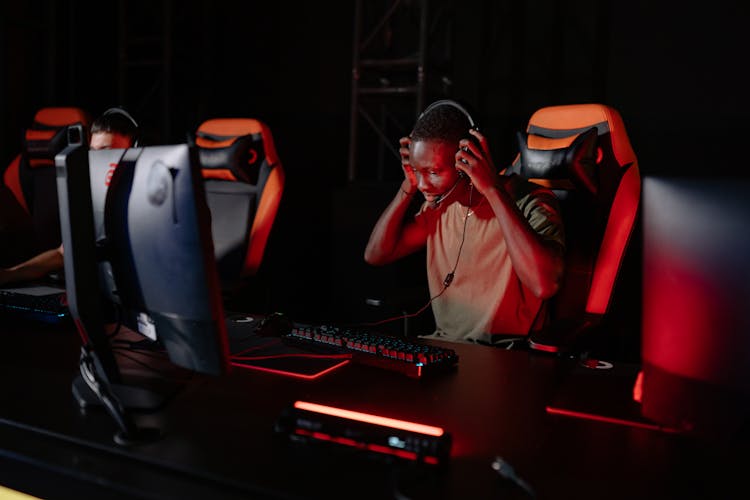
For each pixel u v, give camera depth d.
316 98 4.66
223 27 4.84
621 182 1.71
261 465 0.69
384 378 1.03
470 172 1.41
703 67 3.37
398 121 4.39
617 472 0.70
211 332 0.76
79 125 0.81
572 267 1.75
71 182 0.80
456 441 0.78
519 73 3.85
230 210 2.66
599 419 0.87
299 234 4.79
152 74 4.92
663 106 3.48
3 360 1.07
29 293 1.50
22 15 4.33
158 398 0.88
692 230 0.64
